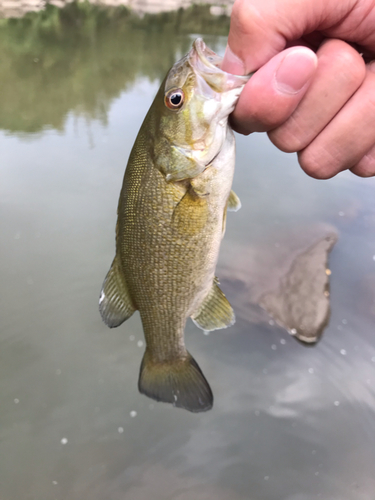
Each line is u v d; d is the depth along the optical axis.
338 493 0.40
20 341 0.55
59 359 0.53
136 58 1.75
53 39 1.95
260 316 0.56
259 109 0.15
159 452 0.44
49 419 0.47
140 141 0.19
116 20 2.61
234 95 0.16
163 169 0.18
